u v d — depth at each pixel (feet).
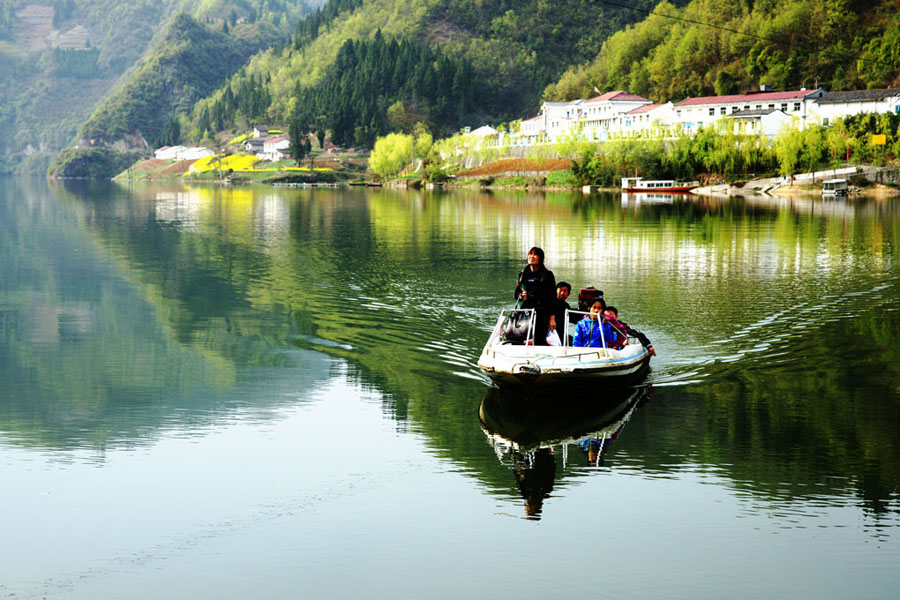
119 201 348.38
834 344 65.31
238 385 55.98
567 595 29.84
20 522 35.55
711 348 64.13
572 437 45.34
